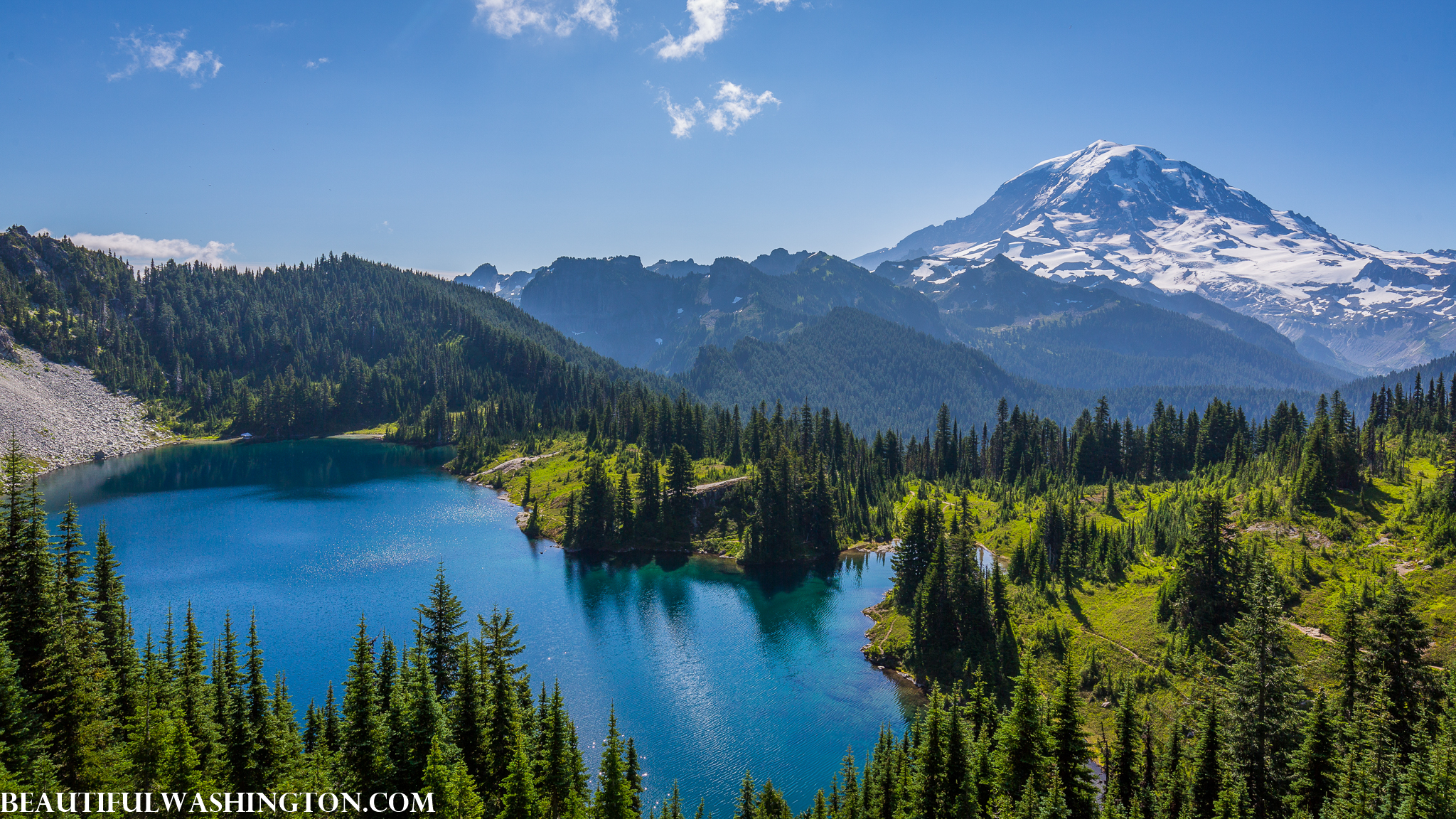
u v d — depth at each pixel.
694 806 72.19
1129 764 63.88
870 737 85.38
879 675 101.19
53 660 53.56
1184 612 94.81
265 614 116.12
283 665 97.81
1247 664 65.94
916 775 61.47
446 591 68.50
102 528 66.69
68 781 50.56
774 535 154.50
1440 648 81.88
